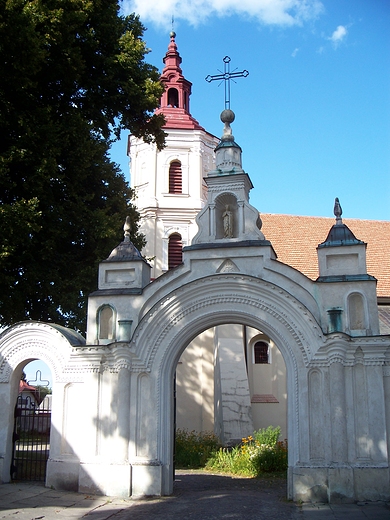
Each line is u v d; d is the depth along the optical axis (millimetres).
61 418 14883
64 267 19734
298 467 13461
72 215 19547
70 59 18531
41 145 17562
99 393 14828
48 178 17328
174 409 15516
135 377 14742
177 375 27750
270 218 31547
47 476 14586
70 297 18844
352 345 13844
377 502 13000
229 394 24297
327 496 13148
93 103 21078
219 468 20594
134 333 14781
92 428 14586
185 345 15281
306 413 13781
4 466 14852
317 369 13969
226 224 16000
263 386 27406
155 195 31188
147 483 14008
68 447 14719
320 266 14852
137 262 15805
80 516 11812
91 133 21250
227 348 25641
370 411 13570
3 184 16766
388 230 30172
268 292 14445
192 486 16453
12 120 17203
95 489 14102
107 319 15570
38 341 15352
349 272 14672
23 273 18281
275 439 21438
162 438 14453
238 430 23562
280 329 14305
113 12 21578
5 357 15414
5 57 16266
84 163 19469
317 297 14516
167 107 33531
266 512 12211
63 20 18125
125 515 11922
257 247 14969
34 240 18250
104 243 20203
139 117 22656
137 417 14523
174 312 14930
